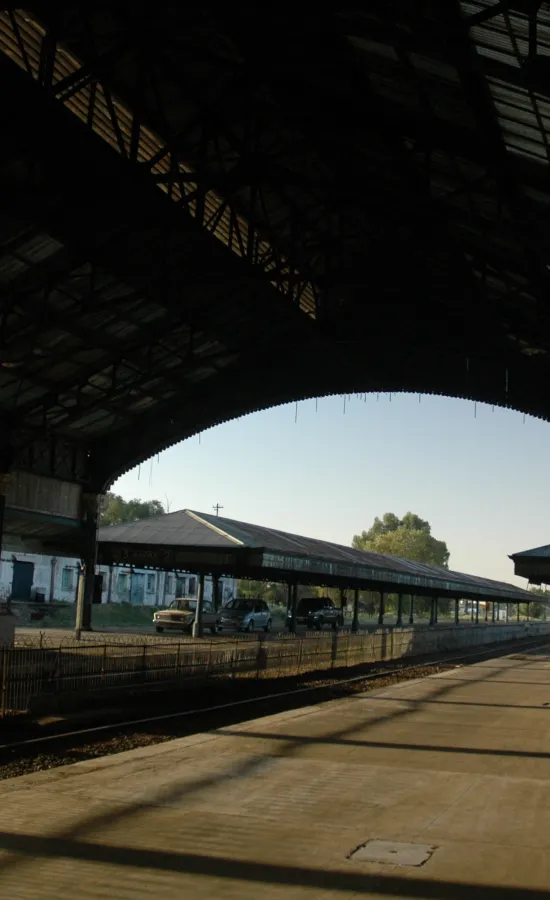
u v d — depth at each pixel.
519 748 11.66
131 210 18.75
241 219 26.45
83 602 37.81
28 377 30.38
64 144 16.25
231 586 91.81
